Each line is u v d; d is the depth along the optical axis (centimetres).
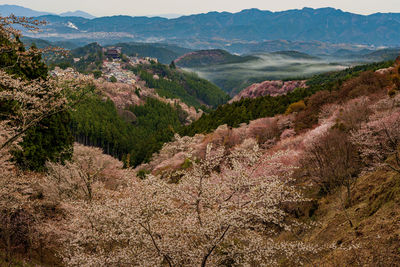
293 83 14912
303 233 1328
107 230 958
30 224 1480
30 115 1259
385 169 1302
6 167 1526
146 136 10012
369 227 950
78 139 8456
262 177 900
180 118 14088
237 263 859
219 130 3831
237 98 17812
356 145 1767
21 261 1279
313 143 1922
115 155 8438
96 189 1747
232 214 751
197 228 848
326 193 1608
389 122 1509
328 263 912
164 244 870
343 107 2784
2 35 1077
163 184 876
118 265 886
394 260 730
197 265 862
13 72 2164
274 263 896
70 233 1270
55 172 1897
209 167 945
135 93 15625
